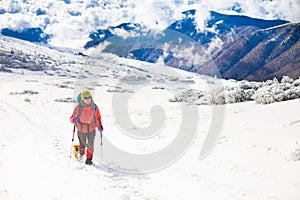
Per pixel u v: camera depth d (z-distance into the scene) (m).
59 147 8.11
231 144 6.93
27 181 5.42
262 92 12.59
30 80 35.28
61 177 5.72
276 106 10.77
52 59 62.41
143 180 5.68
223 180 5.11
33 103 18.77
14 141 8.51
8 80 33.78
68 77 42.03
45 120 12.98
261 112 10.00
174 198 4.71
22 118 12.93
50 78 39.25
